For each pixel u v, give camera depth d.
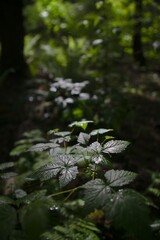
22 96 5.14
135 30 4.75
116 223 1.08
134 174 1.25
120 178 1.24
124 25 4.67
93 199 1.16
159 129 5.05
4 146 4.41
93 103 3.24
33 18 8.80
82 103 3.22
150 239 1.06
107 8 4.33
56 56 6.58
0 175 1.65
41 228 1.14
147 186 3.28
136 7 4.78
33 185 2.01
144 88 6.88
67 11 6.35
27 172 2.85
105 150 1.43
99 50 4.47
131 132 4.63
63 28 5.40
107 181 1.23
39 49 7.00
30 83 5.87
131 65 7.95
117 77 4.92
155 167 3.95
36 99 4.89
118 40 4.43
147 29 4.79
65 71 5.72
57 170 1.34
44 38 6.88
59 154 1.52
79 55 5.83
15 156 4.01
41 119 4.63
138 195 1.15
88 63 5.09
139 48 5.13
